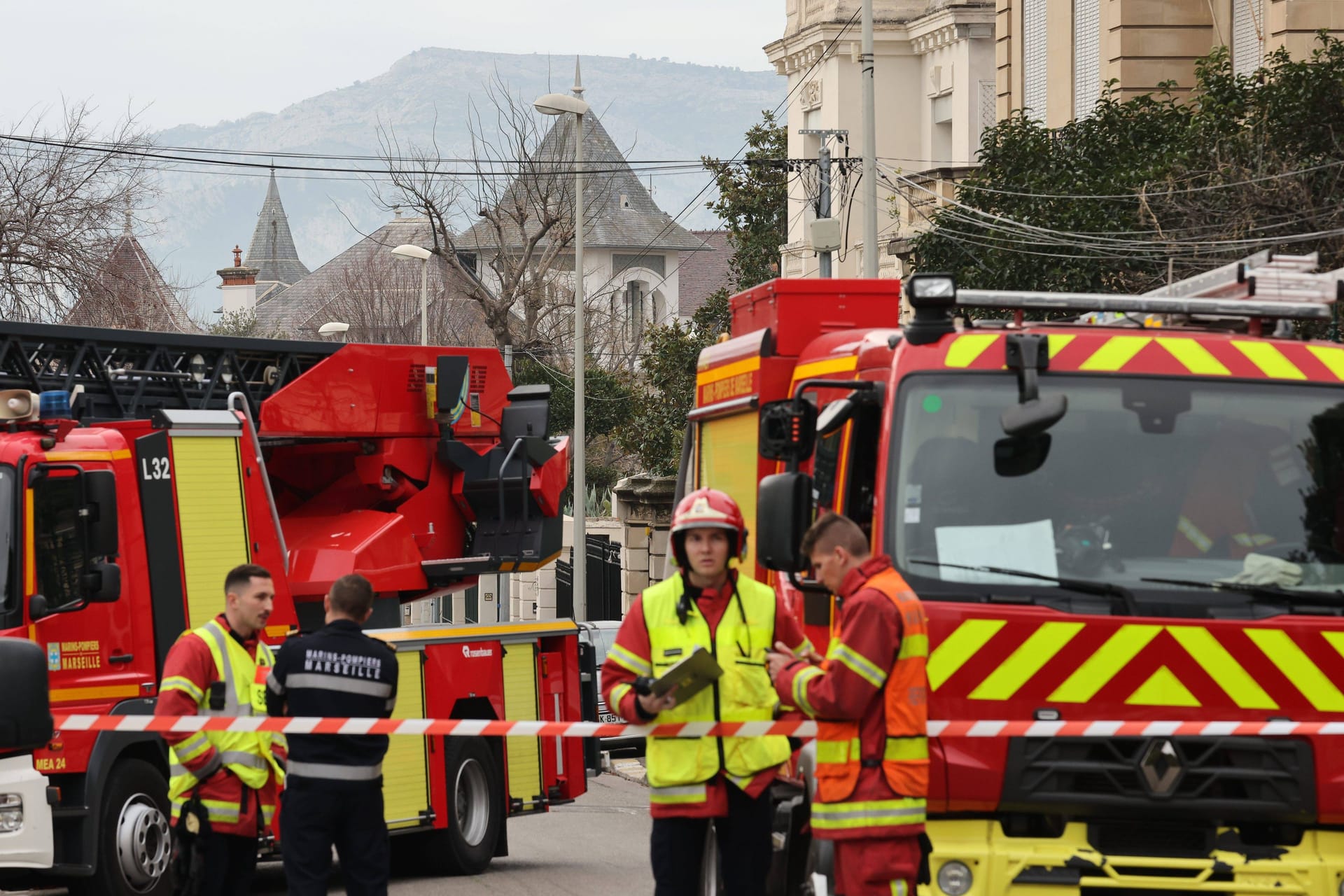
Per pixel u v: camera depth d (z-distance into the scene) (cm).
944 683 791
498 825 1538
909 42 5412
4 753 1211
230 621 993
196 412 1388
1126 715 788
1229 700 790
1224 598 802
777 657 775
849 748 750
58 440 1292
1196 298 1020
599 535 4303
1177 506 824
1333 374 858
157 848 1303
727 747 802
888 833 743
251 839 989
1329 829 795
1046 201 2552
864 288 1102
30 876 1322
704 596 816
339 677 909
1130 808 782
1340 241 2236
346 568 1647
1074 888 781
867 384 874
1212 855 788
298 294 10919
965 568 809
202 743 959
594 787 2370
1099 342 859
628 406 5712
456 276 7194
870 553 824
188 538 1361
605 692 809
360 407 1688
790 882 934
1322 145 2312
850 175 5138
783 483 832
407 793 1440
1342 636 796
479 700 1546
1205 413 842
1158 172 2402
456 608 4603
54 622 1244
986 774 779
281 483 1709
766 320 1130
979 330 879
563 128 7081
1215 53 2539
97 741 1259
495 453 1812
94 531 1260
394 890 1388
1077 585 802
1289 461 834
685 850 804
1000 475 827
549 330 6938
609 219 9962
